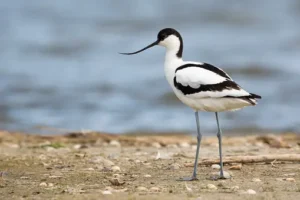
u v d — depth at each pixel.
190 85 9.28
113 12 37.25
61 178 9.66
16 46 28.17
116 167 10.30
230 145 13.22
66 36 30.39
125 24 33.84
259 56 25.72
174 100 19.61
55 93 20.39
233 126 16.70
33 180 9.55
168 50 10.01
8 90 20.72
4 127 16.52
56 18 35.22
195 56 25.94
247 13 36.66
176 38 9.96
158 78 22.19
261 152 11.87
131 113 18.16
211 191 8.58
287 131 16.28
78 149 12.62
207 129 16.38
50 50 27.53
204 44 28.58
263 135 14.69
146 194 8.39
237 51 26.88
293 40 29.31
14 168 10.53
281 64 24.34
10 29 31.75
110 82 21.78
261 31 32.06
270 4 39.53
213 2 39.94
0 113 18.11
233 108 9.30
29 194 8.60
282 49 27.27
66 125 16.83
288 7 38.75
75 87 21.19
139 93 20.30
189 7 38.47
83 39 29.84
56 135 14.41
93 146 13.13
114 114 18.16
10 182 9.41
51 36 30.28
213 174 9.78
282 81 22.23
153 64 24.81
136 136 14.68
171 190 8.62
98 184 9.20
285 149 12.30
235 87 9.12
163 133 15.94
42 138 14.18
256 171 9.92
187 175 9.77
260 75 23.22
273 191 8.58
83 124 16.95
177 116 17.83
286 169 10.03
